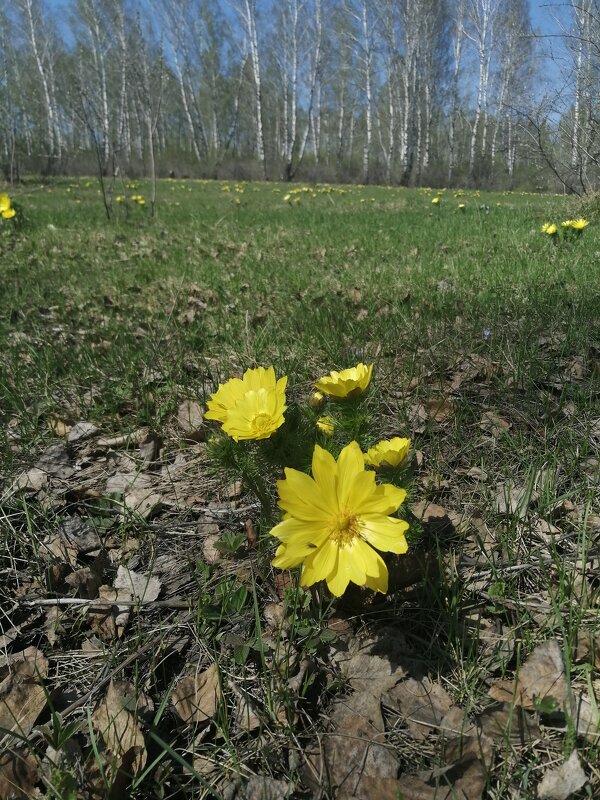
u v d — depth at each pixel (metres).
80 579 1.68
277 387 1.36
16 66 37.88
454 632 1.40
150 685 1.37
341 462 1.16
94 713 1.30
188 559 1.76
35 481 2.14
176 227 8.71
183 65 45.47
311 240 7.08
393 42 35.78
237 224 8.89
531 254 5.33
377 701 1.27
